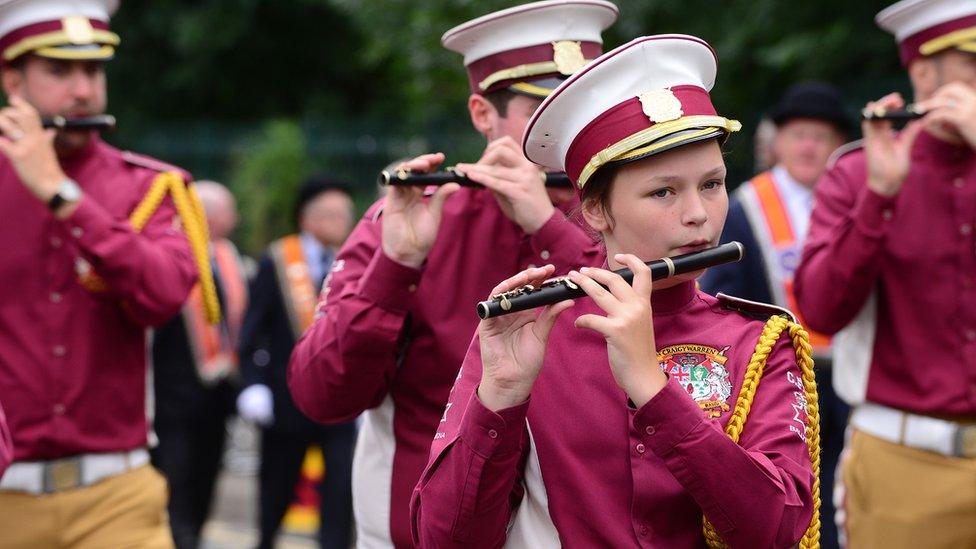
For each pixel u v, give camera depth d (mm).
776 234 20484
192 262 16656
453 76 43406
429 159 12367
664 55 9195
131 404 16250
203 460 26453
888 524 16109
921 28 16641
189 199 17062
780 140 21000
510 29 12969
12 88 16578
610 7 13211
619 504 9109
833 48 33625
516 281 9078
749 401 9156
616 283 8828
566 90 9305
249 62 65125
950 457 15773
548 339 9500
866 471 16328
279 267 26484
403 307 12414
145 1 63500
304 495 30969
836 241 15969
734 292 20422
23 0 16172
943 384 15734
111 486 15977
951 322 15773
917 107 15562
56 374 15766
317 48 65188
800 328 9430
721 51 35312
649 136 8945
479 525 9062
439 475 9203
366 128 49594
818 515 9352
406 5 43781
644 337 8766
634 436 9164
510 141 12703
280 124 52000
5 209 15914
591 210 9469
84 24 16375
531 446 9383
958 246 15797
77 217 15492
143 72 64438
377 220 13406
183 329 25828
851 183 16703
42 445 15648
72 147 16453
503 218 12898
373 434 13148
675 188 9039
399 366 12867
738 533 8648
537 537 9328
